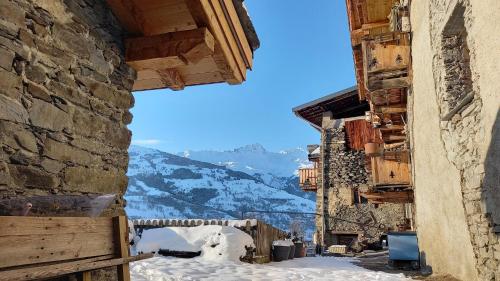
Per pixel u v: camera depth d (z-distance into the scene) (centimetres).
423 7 600
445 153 530
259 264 773
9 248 180
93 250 230
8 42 233
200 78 427
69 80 278
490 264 394
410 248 753
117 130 326
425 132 635
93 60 304
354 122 1736
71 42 282
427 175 644
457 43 504
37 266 192
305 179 1939
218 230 766
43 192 249
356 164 1681
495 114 353
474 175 422
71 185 271
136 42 342
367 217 1617
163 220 855
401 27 786
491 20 346
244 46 411
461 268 492
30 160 242
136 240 820
